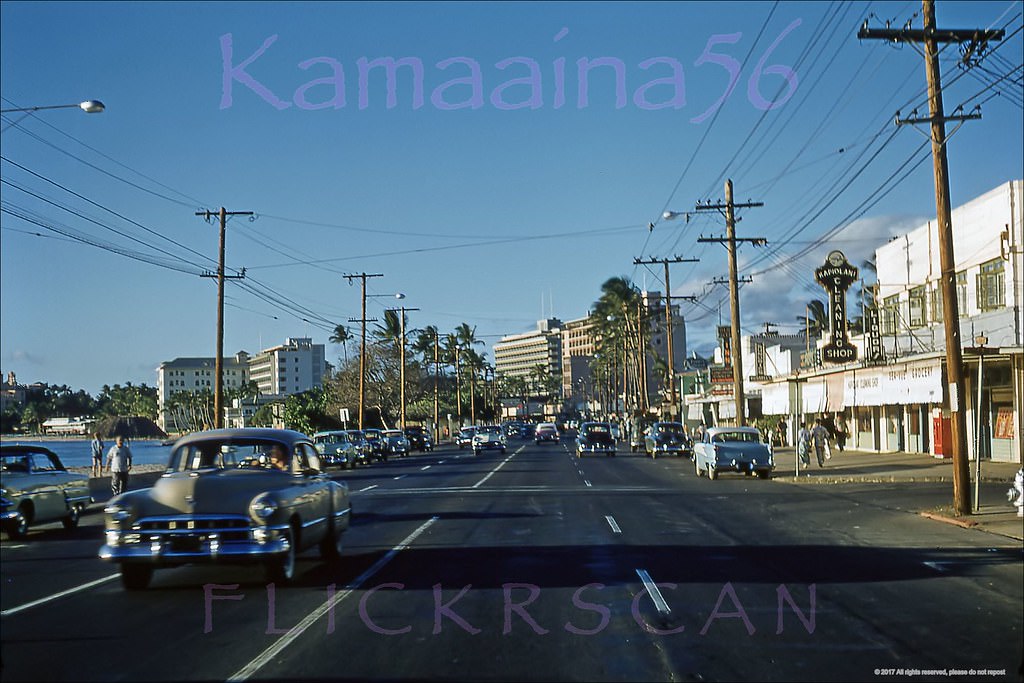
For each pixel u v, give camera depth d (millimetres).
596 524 18859
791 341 76438
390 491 28875
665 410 90812
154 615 10023
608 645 8578
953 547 15328
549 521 19484
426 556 14352
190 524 11141
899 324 42562
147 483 33594
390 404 96562
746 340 77938
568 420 164625
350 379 93500
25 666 7852
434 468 43906
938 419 36156
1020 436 32906
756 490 28109
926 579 12148
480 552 14773
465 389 159250
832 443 51031
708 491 27781
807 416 58781
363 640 8773
